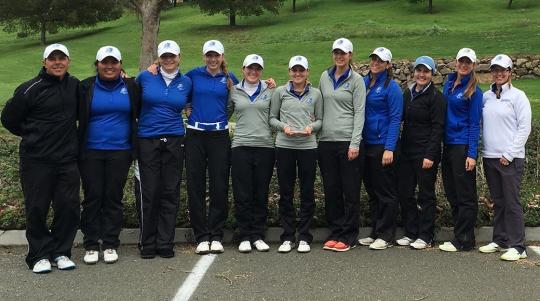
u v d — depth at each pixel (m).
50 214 6.20
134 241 6.10
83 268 5.22
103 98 5.25
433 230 5.92
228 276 4.98
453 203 5.85
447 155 5.78
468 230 5.73
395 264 5.30
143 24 12.09
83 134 5.27
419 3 44.69
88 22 43.09
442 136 5.75
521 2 43.44
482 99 5.66
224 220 5.87
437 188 6.55
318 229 6.21
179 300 4.45
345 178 5.70
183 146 5.70
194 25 43.38
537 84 16.73
